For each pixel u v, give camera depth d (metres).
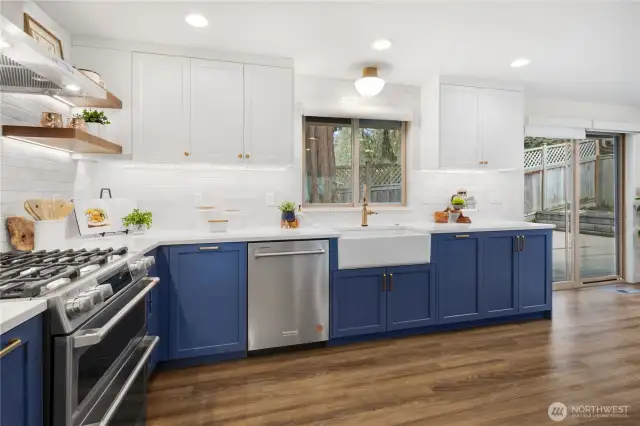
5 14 1.80
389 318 2.90
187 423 1.83
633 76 3.40
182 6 2.15
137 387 1.66
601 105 4.45
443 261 3.05
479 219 3.85
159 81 2.62
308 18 2.31
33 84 1.69
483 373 2.32
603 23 2.40
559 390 2.11
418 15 2.29
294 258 2.64
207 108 2.72
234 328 2.52
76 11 2.18
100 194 2.75
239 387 2.18
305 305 2.68
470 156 3.43
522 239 3.29
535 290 3.35
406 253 2.92
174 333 2.39
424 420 1.83
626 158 4.70
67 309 1.08
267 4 2.15
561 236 4.46
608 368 2.38
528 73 3.33
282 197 3.22
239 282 2.53
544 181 4.37
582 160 4.55
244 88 2.80
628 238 4.71
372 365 2.46
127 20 2.30
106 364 1.31
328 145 3.46
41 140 1.92
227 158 2.76
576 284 4.50
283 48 2.74
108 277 1.37
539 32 2.53
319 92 3.35
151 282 1.72
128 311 1.47
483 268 3.18
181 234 2.67
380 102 3.52
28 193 1.99
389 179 3.65
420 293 2.99
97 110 2.53
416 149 3.63
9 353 0.89
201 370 2.40
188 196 2.97
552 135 4.20
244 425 1.81
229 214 3.07
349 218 3.44
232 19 2.31
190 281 2.42
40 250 1.83
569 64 3.12
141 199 2.86
